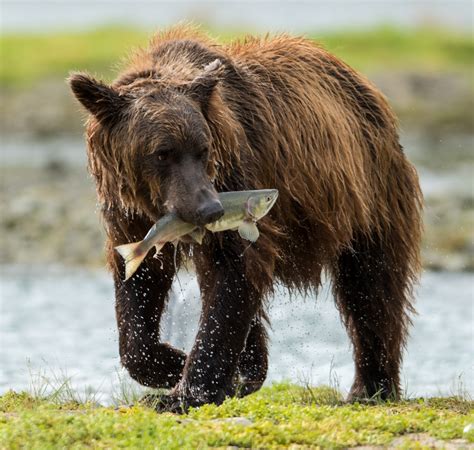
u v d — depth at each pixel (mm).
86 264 35062
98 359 22234
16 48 89875
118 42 90438
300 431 12781
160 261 15523
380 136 17703
